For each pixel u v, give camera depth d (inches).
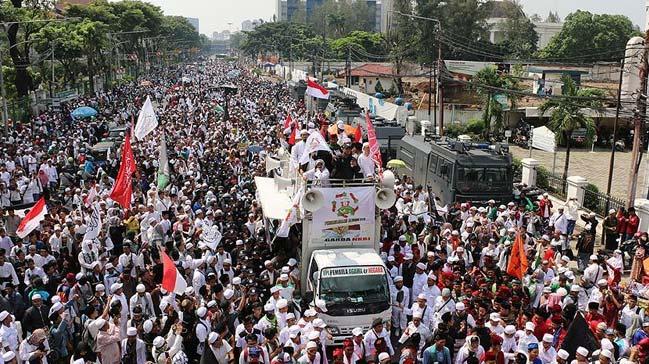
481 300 486.9
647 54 900.6
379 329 440.1
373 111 1785.2
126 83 3462.1
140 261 581.3
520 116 1929.1
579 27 3157.0
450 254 642.8
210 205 779.4
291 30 5339.6
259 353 393.4
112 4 3912.4
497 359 405.1
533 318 465.4
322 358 426.9
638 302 535.5
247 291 494.0
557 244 661.3
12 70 1959.9
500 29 3690.9
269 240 662.5
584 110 1696.6
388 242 630.5
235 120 1694.1
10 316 436.8
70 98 2336.4
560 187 1177.4
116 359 428.5
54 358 450.0
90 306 453.7
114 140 1293.1
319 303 491.5
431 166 1009.5
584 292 544.7
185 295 465.1
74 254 625.6
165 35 5300.2
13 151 1117.7
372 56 3427.7
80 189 860.6
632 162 895.1
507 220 754.2
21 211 851.4
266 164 841.5
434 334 430.6
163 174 834.2
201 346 434.9
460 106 2148.1
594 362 403.2
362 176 606.2
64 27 2255.2
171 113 1873.8
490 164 903.1
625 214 807.7
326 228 555.2
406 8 3006.9
